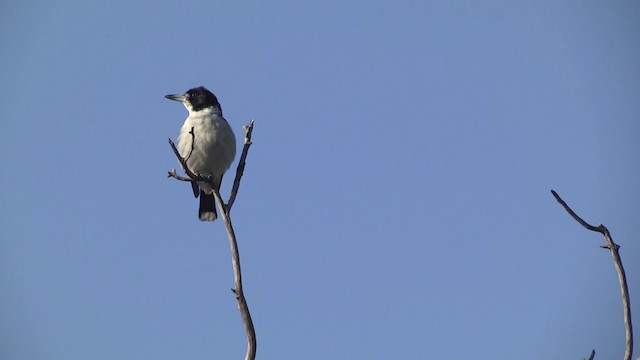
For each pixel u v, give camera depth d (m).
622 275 7.82
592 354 8.50
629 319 7.70
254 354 8.30
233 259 8.87
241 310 8.48
